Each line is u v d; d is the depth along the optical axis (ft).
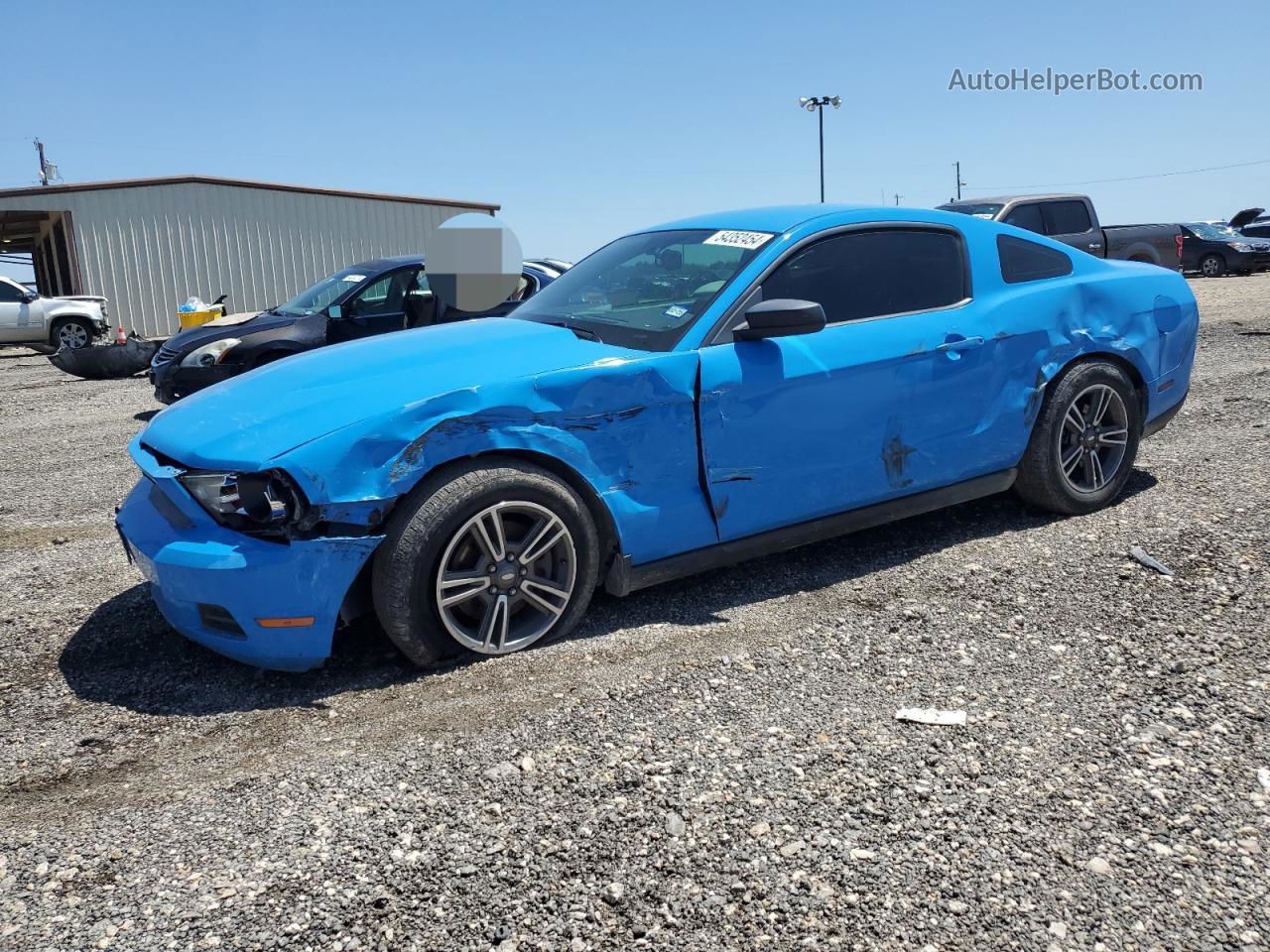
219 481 9.99
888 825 7.72
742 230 13.24
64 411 34.65
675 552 11.80
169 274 76.43
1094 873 7.09
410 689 10.28
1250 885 6.91
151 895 7.13
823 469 12.50
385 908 6.92
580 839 7.64
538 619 11.19
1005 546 13.98
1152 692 9.67
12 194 71.15
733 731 9.21
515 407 10.50
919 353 13.02
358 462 9.83
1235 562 12.78
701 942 6.53
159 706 10.21
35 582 14.26
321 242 81.41
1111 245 53.42
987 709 9.48
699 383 11.48
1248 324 39.63
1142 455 18.74
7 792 8.64
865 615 11.83
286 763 8.95
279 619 9.85
